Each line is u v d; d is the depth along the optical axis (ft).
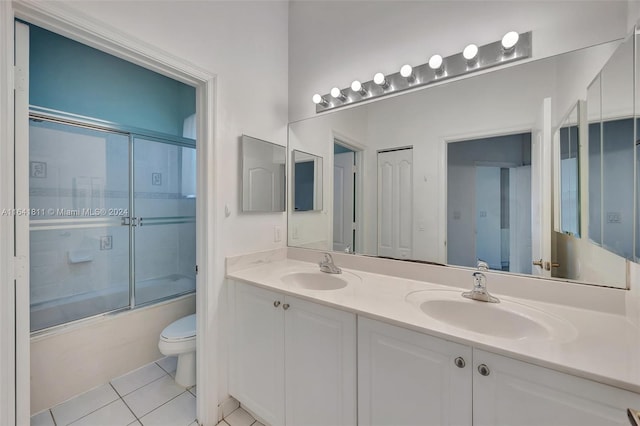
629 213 2.76
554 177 3.88
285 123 6.70
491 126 4.40
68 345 5.65
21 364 3.47
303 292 4.24
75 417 5.13
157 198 7.57
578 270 3.69
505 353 2.60
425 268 4.90
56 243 5.80
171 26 4.38
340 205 6.00
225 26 5.24
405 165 5.21
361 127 5.71
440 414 3.00
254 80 5.86
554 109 3.89
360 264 5.69
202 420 4.96
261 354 4.77
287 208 6.77
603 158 3.15
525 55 4.09
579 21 3.74
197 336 5.08
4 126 3.12
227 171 5.28
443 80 4.80
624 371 2.24
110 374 6.25
